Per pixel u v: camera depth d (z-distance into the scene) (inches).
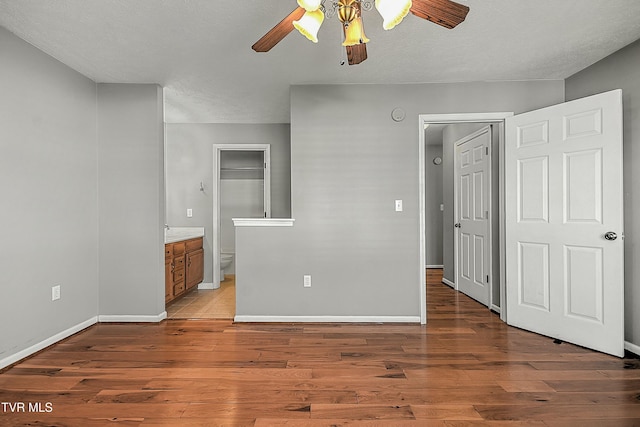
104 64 126.0
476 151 181.3
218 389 90.1
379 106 145.1
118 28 101.7
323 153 145.3
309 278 145.6
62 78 124.6
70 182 128.8
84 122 136.5
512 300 139.1
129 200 144.3
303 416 78.3
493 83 142.9
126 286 144.6
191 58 121.5
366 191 145.0
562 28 102.2
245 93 157.2
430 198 296.8
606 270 111.4
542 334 128.8
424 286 144.5
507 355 111.1
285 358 109.1
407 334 130.8
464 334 130.7
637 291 111.2
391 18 61.6
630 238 113.7
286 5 90.6
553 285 125.1
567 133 120.6
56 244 122.0
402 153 144.9
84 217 136.3
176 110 184.4
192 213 211.5
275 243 145.9
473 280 186.2
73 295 130.4
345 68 129.8
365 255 145.1
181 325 141.7
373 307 145.3
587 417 77.7
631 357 109.3
